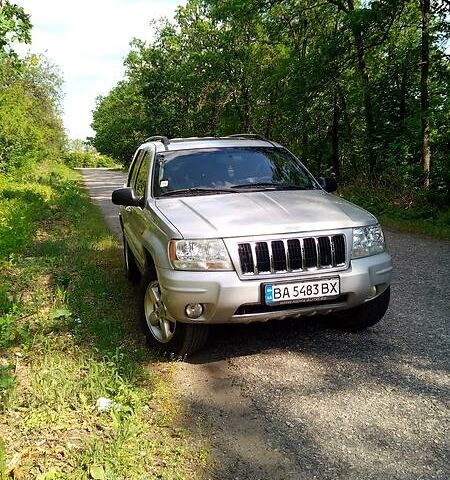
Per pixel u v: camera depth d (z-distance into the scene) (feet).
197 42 131.34
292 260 14.23
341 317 17.19
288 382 13.80
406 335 16.83
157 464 10.25
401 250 31.48
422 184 49.93
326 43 63.36
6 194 60.03
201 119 132.67
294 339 16.61
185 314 13.98
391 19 57.47
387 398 12.83
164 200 17.11
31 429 11.33
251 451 10.81
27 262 27.12
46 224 42.50
